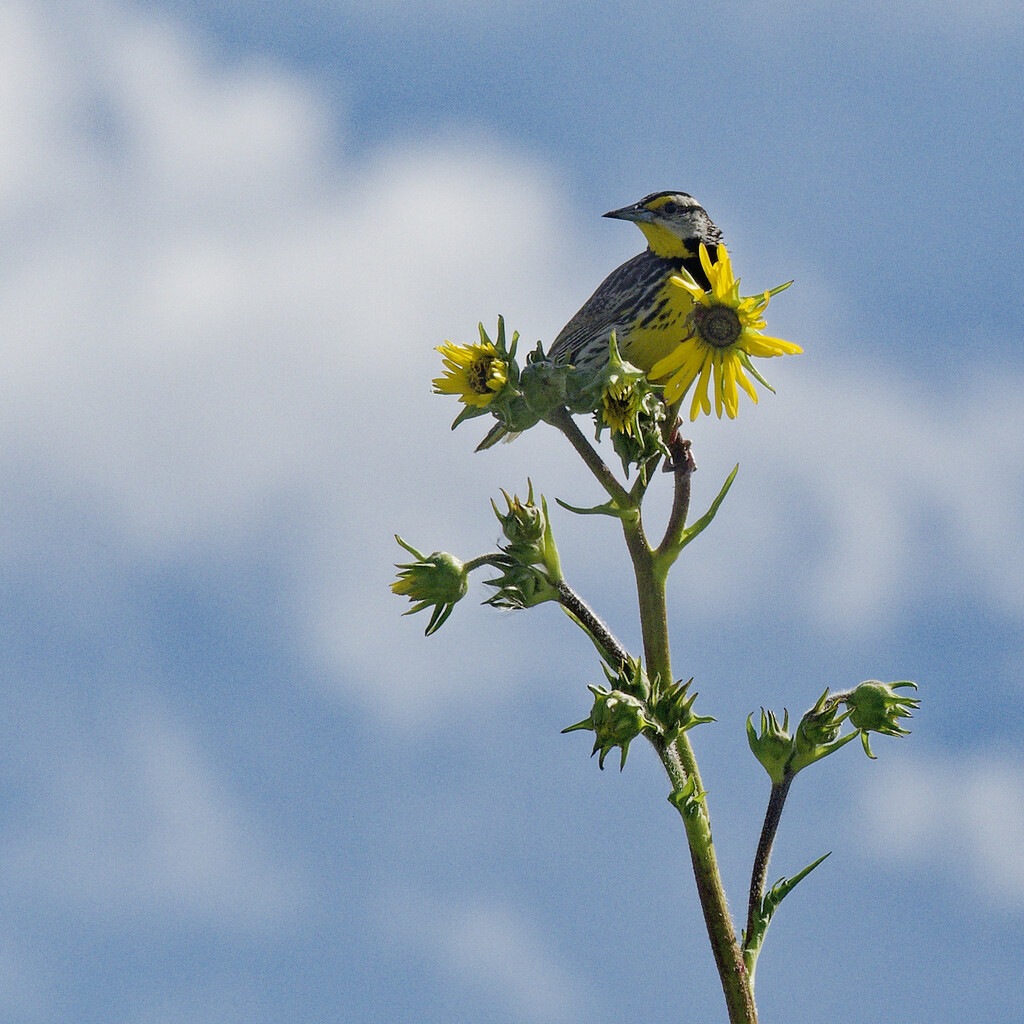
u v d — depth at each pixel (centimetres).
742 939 701
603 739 627
